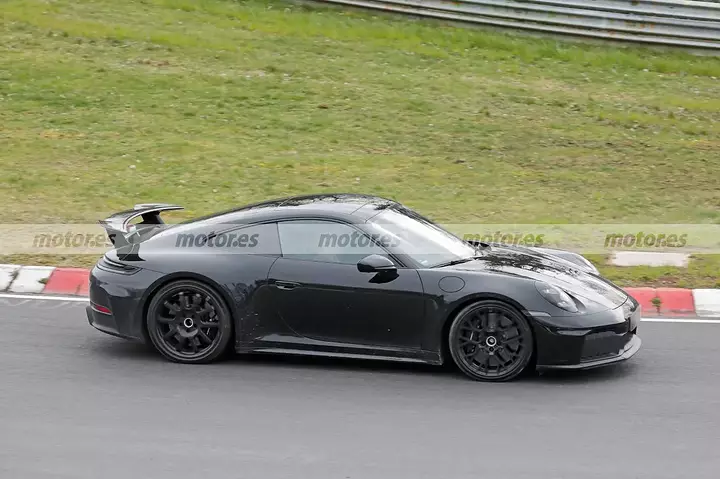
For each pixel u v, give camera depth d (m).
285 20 73.06
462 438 21.28
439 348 25.39
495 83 64.25
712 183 50.38
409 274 25.58
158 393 24.28
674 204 46.88
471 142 55.41
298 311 26.08
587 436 21.44
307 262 26.22
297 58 66.75
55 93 59.44
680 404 23.58
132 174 49.19
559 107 61.06
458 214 44.16
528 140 56.03
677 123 59.31
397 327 25.55
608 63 68.44
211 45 67.75
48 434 21.53
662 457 20.27
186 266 26.55
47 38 67.19
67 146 52.78
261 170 50.22
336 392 24.39
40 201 45.00
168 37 68.38
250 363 26.86
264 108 59.12
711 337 29.53
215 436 21.41
